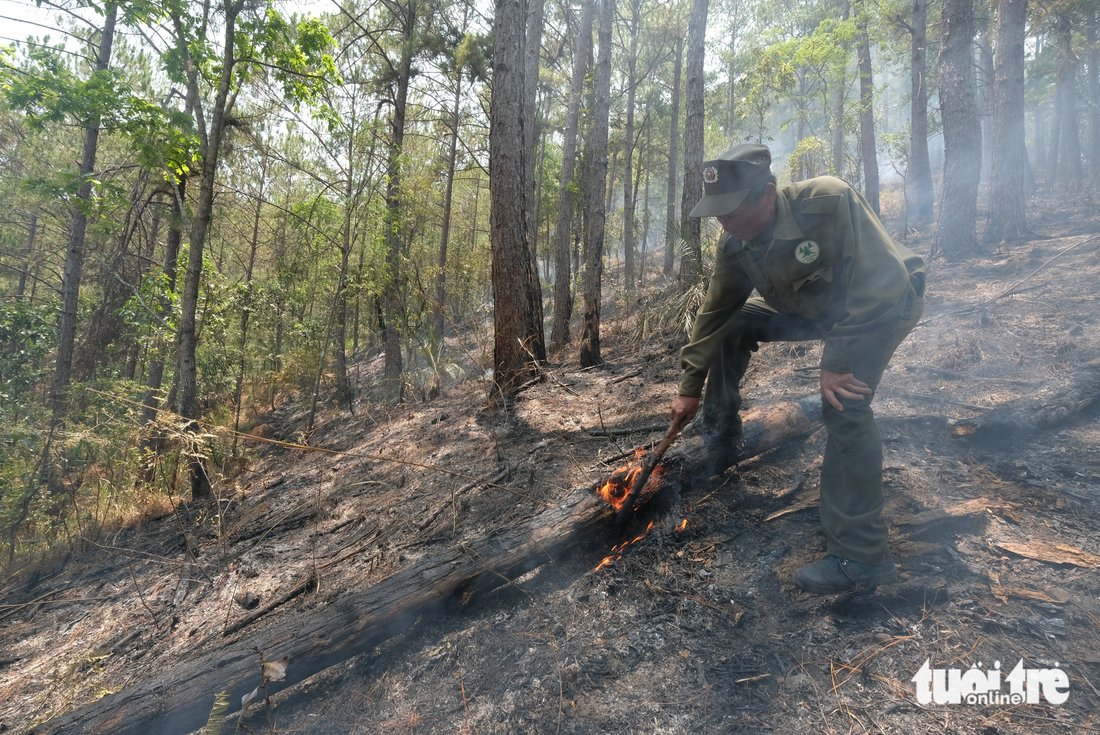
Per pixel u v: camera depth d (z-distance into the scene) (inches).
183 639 108.7
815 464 100.1
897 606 70.5
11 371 349.7
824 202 66.9
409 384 311.1
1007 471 92.2
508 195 228.4
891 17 426.0
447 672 77.0
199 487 228.1
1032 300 174.7
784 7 665.6
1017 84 286.2
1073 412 102.3
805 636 69.0
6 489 232.1
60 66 261.3
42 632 134.0
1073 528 77.4
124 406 271.4
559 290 343.9
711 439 100.7
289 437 342.0
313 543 132.3
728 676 66.0
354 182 317.1
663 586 81.4
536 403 194.5
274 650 79.1
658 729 61.6
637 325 284.0
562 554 90.7
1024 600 67.5
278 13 254.1
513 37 223.9
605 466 118.3
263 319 387.2
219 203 438.6
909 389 126.1
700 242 250.8
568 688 69.2
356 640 80.9
